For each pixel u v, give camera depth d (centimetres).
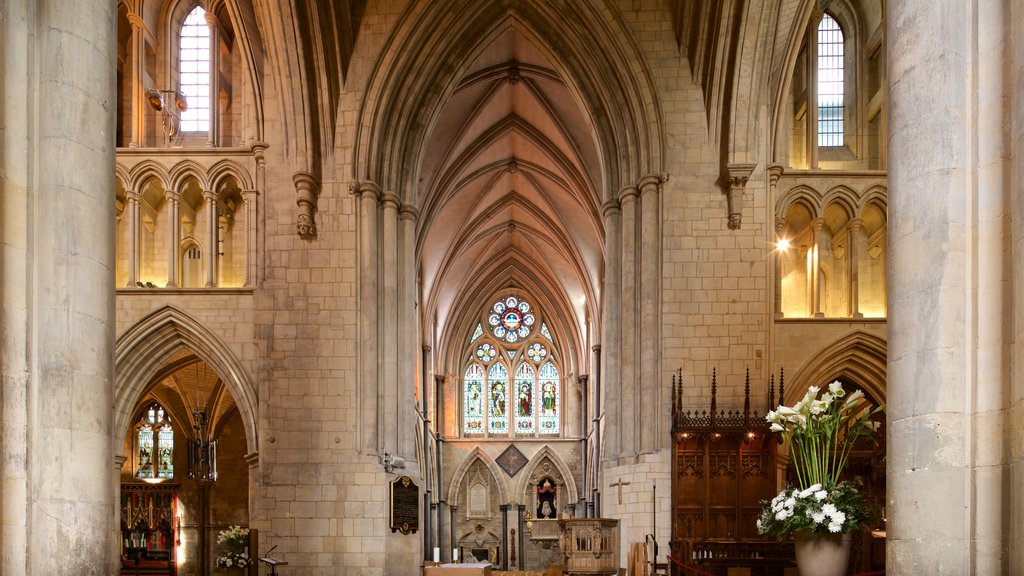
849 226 2420
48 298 923
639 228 2430
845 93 2666
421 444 4269
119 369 2439
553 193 3950
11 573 872
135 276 2483
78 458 920
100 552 934
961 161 864
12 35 916
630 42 2430
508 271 4978
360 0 2502
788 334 2348
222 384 3550
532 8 2519
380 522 2322
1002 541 805
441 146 3262
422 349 4341
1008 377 813
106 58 1002
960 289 853
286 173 2472
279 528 2323
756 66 2288
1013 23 816
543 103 3180
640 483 2258
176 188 2525
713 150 2394
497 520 4928
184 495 3581
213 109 2608
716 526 2156
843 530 1099
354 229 2452
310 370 2394
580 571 1933
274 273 2436
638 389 2381
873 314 2444
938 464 839
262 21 2373
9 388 890
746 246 2347
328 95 2456
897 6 927
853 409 1201
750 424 2152
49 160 936
